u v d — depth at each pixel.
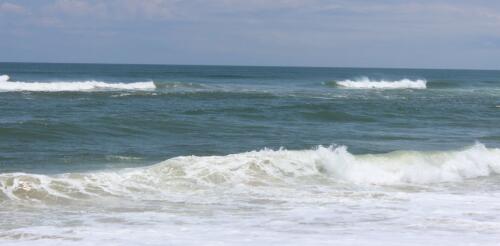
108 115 25.34
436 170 14.45
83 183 11.47
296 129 23.66
